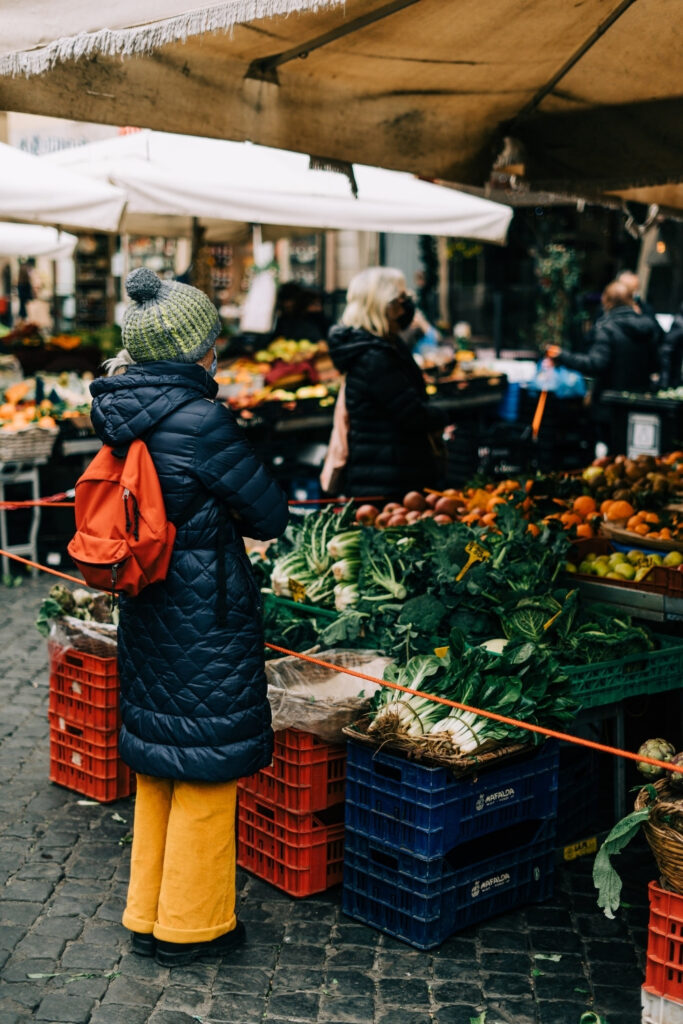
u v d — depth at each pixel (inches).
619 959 137.3
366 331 232.2
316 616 178.7
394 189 312.5
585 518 209.2
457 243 677.9
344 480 253.9
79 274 741.9
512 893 148.4
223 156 299.6
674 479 235.6
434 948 138.8
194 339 126.6
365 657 164.9
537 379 419.5
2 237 436.8
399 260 744.3
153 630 127.6
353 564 175.8
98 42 124.3
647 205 249.0
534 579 162.7
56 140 348.2
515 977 133.0
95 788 182.4
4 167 274.4
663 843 111.3
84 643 179.6
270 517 128.0
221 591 126.3
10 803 181.8
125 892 153.9
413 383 235.6
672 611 166.6
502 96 185.6
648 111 189.0
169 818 135.0
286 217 299.1
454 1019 124.6
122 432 123.9
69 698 184.4
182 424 124.2
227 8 113.5
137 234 462.0
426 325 511.2
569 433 428.5
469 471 430.3
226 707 127.7
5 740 209.3
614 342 406.0
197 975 133.3
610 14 154.3
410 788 136.7
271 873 155.9
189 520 125.7
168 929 134.3
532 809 147.9
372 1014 125.6
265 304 550.9
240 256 775.7
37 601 311.4
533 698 141.4
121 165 291.3
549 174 198.8
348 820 145.9
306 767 148.9
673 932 112.3
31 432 325.1
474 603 158.1
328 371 417.1
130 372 126.0
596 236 641.6
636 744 189.9
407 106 179.3
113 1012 125.6
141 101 143.3
